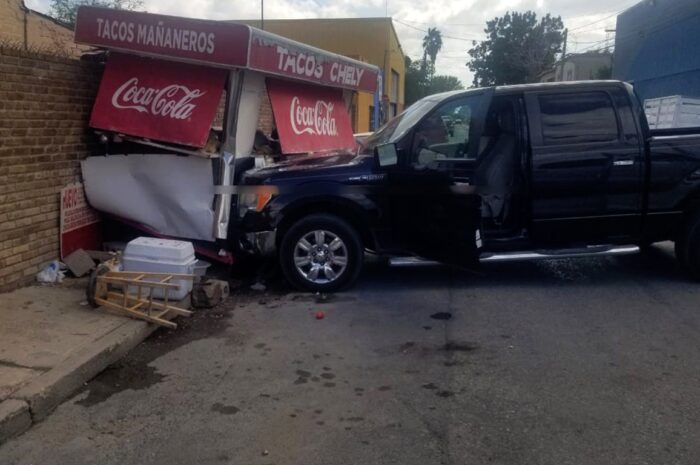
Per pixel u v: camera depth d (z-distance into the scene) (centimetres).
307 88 946
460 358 529
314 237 703
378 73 1127
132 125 730
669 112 1473
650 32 2498
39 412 427
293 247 702
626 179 696
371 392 467
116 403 452
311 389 473
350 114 1119
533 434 402
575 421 418
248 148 805
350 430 411
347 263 704
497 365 512
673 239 730
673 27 2309
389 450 386
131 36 705
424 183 686
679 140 702
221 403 451
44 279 677
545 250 713
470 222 680
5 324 558
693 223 716
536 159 688
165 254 632
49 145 688
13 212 641
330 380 489
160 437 404
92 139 766
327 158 752
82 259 712
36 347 509
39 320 569
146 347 557
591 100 700
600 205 700
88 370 486
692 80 2169
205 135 719
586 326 600
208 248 757
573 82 711
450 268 809
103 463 376
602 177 693
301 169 707
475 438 399
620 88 704
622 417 423
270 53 739
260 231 703
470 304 670
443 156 697
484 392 464
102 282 599
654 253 871
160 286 593
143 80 729
